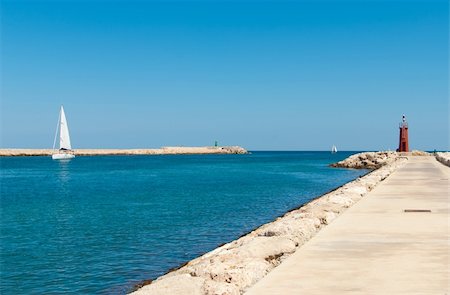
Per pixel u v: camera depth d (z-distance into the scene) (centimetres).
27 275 1559
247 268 932
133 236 2203
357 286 838
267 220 2667
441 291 802
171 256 1778
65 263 1706
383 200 2139
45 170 9750
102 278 1500
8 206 3628
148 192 4578
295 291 817
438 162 6450
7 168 10694
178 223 2573
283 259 1080
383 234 1318
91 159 17400
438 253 1080
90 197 4238
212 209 3184
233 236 2177
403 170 4512
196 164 12388
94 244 2042
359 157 9650
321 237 1284
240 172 8306
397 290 810
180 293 835
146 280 1459
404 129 9938
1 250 1947
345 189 2588
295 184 5466
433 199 2158
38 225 2631
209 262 1080
